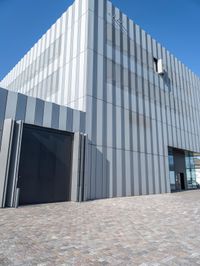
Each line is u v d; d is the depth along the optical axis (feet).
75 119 51.06
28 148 41.98
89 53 57.88
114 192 55.62
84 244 17.02
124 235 19.79
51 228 22.02
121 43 69.05
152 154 70.69
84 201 46.06
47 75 72.49
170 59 93.76
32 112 43.68
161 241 17.97
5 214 29.43
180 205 40.50
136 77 72.02
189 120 96.89
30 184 41.06
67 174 47.55
